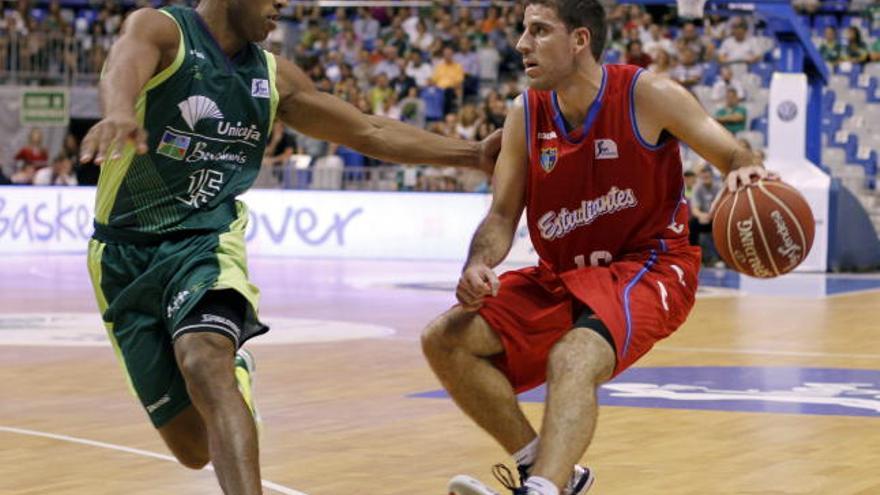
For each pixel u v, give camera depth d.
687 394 18.28
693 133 9.70
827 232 43.19
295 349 23.38
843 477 12.73
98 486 12.39
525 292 10.25
